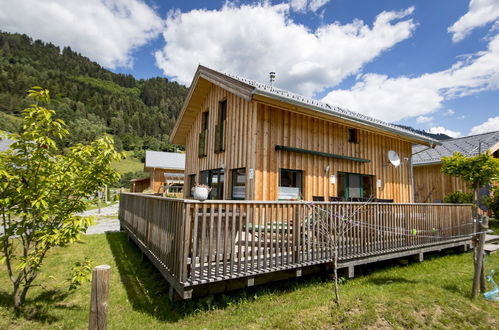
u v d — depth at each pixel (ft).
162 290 16.07
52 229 12.76
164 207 15.69
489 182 16.74
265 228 14.57
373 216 19.40
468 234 26.32
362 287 16.58
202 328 11.76
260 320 12.40
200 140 34.81
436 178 45.85
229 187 26.96
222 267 13.91
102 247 26.63
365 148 32.53
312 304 13.74
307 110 23.61
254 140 23.31
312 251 16.35
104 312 8.57
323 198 26.58
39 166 12.37
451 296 14.84
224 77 25.71
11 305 13.43
